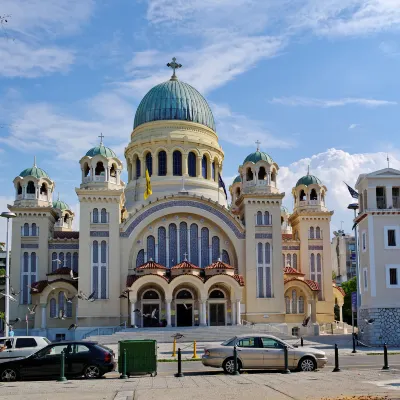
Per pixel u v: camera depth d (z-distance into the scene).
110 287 83.31
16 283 87.88
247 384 30.53
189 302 85.12
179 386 30.62
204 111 100.81
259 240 87.81
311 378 32.78
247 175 92.56
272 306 86.00
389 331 64.31
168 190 93.62
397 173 67.50
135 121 102.25
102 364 36.28
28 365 35.56
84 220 84.44
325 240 96.69
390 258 65.88
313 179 98.94
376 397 25.22
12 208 89.19
